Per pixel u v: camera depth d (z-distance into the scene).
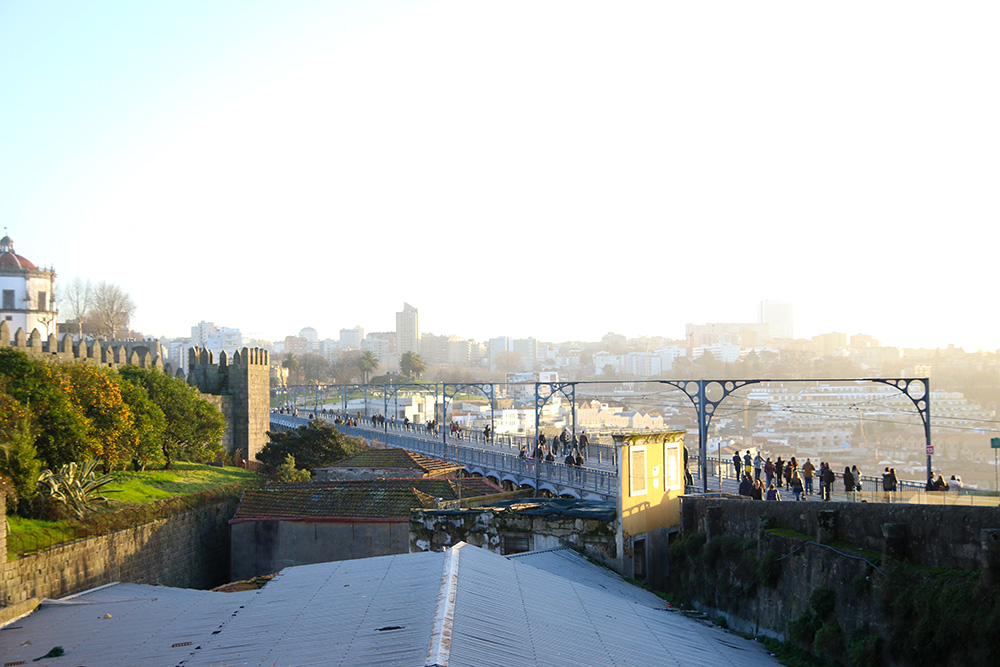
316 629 13.73
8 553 29.06
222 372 75.31
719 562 20.72
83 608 19.27
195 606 17.67
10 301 107.44
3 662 14.80
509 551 24.84
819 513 16.78
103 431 41.28
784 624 17.72
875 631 14.81
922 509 14.50
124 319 152.75
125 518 36.72
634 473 23.94
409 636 12.30
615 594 19.84
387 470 53.50
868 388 158.25
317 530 38.03
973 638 12.58
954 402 138.00
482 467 54.41
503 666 11.20
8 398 34.88
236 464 65.81
